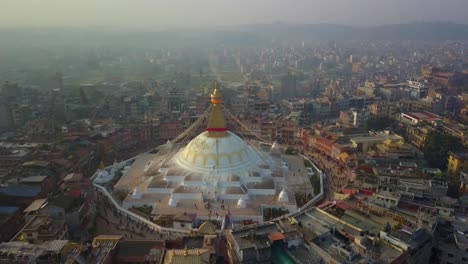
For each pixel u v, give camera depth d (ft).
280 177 476.13
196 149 477.36
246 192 430.61
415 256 271.08
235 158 470.39
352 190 394.73
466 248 284.82
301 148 629.51
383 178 424.46
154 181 455.63
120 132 619.67
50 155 504.43
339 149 549.54
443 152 517.96
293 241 254.88
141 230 377.50
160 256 262.67
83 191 407.85
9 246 268.21
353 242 262.47
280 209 407.44
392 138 583.17
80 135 590.96
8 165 502.38
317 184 467.52
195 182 439.63
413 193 364.79
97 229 379.55
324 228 277.44
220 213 396.98
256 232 262.47
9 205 396.16
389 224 283.18
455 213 342.85
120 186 465.47
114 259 286.46
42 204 369.50
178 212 398.83
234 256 247.29
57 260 258.98
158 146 633.61
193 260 233.76
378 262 239.91
